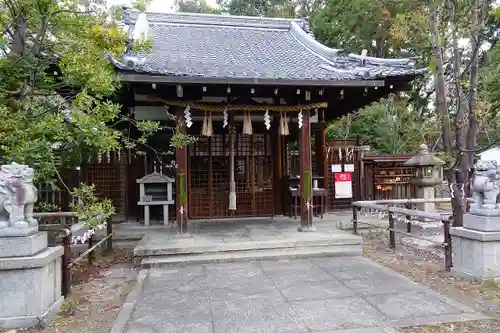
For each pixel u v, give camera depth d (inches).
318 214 376.8
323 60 316.2
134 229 301.0
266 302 154.3
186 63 268.5
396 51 552.7
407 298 156.3
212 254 227.5
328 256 232.5
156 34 362.6
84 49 168.9
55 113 183.2
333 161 403.9
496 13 189.8
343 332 124.7
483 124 215.6
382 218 343.3
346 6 586.2
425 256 232.7
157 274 199.3
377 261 222.7
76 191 154.2
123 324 133.3
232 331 127.4
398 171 423.5
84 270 214.2
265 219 344.8
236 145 355.9
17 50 179.8
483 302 150.3
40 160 153.0
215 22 407.5
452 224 213.0
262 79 233.8
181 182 254.8
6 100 176.2
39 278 134.1
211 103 259.0
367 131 631.2
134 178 348.8
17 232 133.7
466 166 208.8
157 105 303.9
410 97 708.0
